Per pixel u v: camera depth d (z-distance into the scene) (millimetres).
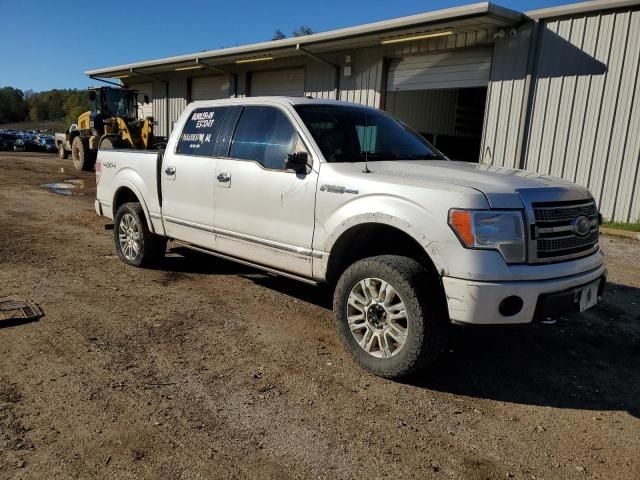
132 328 4594
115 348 4176
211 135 5480
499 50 11727
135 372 3781
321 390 3631
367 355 3912
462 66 12812
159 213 6039
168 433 3051
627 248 8375
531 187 3678
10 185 14438
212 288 5820
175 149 5855
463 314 3420
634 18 9570
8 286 5613
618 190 10117
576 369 4152
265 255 4812
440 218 3518
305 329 4723
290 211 4512
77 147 19969
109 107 20344
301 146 4574
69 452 2838
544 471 2842
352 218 3994
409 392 3664
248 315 5020
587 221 3840
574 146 10656
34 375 3680
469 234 3406
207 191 5344
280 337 4523
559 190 3768
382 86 14625
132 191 6473
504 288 3359
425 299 3578
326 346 4375
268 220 4723
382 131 5117
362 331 3994
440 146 16969
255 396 3512
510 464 2895
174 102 23469
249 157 4996
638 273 6934
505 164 11867
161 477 2674
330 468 2795
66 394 3438
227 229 5160
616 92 9945
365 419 3291
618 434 3236
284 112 4816
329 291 5844
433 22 11484
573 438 3176
